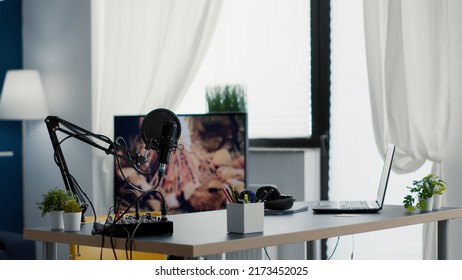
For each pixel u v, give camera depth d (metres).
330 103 4.61
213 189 4.33
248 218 2.15
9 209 5.81
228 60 5.02
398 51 3.96
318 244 4.46
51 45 5.64
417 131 3.91
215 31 5.07
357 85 4.48
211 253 1.94
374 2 4.08
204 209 4.37
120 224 2.12
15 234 4.69
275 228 2.29
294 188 4.56
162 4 4.98
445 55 3.84
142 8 5.05
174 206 4.49
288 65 4.77
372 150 4.41
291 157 4.58
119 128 4.76
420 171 4.16
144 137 2.27
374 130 4.09
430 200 3.02
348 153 4.52
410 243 4.25
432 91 3.87
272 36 4.83
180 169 4.46
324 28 4.61
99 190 5.17
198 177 4.39
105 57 5.15
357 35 4.48
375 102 4.08
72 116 5.48
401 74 3.96
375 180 4.39
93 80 5.28
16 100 5.29
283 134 4.79
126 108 5.09
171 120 2.27
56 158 2.57
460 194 3.92
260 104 4.89
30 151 5.80
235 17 4.99
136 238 2.07
